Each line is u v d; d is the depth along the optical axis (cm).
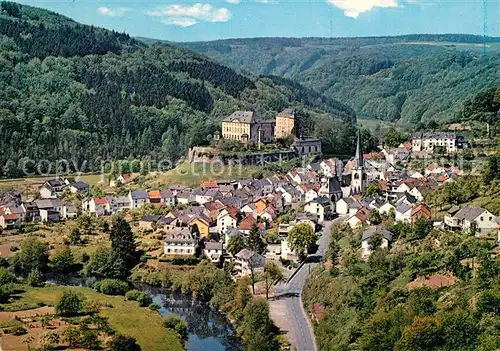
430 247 19938
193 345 18612
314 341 17612
